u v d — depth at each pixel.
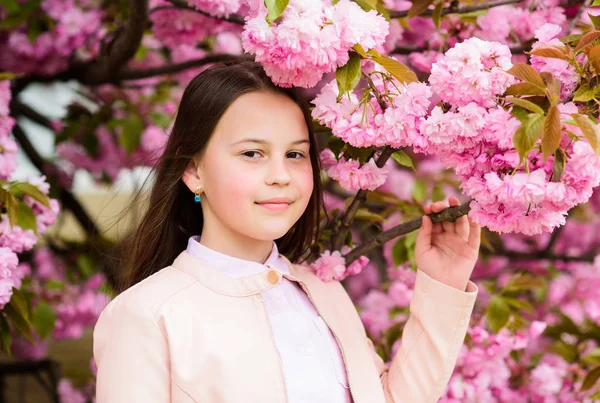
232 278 1.49
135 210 1.79
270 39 1.25
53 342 6.45
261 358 1.42
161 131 3.66
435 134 1.35
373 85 1.42
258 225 1.44
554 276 3.55
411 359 1.66
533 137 1.17
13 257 1.97
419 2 2.14
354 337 1.64
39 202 2.20
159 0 2.76
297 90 1.54
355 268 1.83
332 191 3.87
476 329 2.40
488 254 3.64
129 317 1.41
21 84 3.40
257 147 1.44
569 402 2.71
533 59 1.46
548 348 2.83
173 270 1.53
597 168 1.23
